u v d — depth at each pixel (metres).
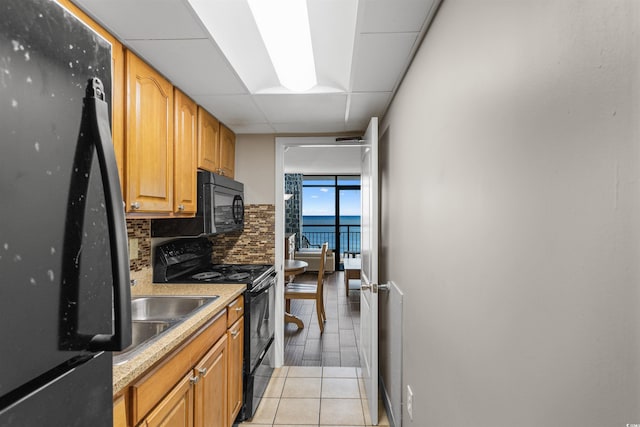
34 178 0.44
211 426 1.71
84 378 0.53
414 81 1.63
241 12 1.41
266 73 1.97
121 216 0.54
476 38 0.91
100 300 0.55
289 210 8.22
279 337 3.06
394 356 2.11
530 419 0.65
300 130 3.02
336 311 4.89
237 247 3.14
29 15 0.43
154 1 1.20
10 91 0.41
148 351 1.19
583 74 0.51
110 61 0.60
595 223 0.48
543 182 0.61
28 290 0.43
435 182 1.29
